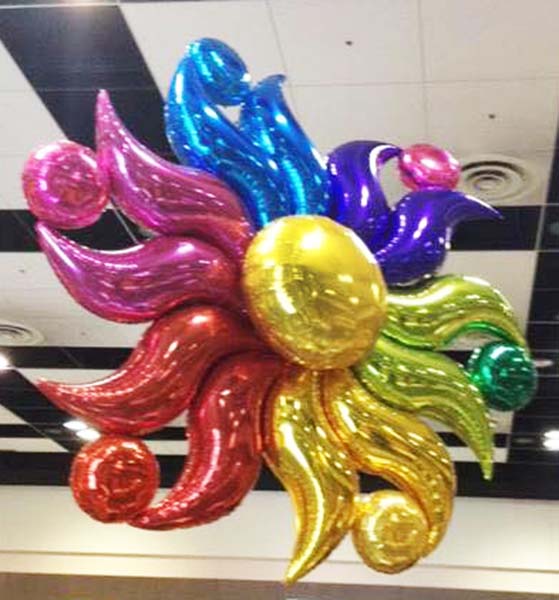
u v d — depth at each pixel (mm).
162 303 1488
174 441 8133
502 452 8406
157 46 2945
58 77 3139
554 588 9055
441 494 1547
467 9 2719
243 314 1537
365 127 3369
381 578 9203
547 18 2736
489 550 9180
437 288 1650
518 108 3201
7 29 2898
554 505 9250
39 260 4566
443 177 1759
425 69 3016
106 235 4160
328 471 1511
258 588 9359
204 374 1521
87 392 1461
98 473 1435
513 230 4113
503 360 1646
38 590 9602
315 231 1463
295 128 1646
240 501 1508
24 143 3547
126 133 1518
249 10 2766
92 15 2814
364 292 1442
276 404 1525
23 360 6230
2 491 9836
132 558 9594
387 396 1563
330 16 2777
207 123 1583
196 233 1529
